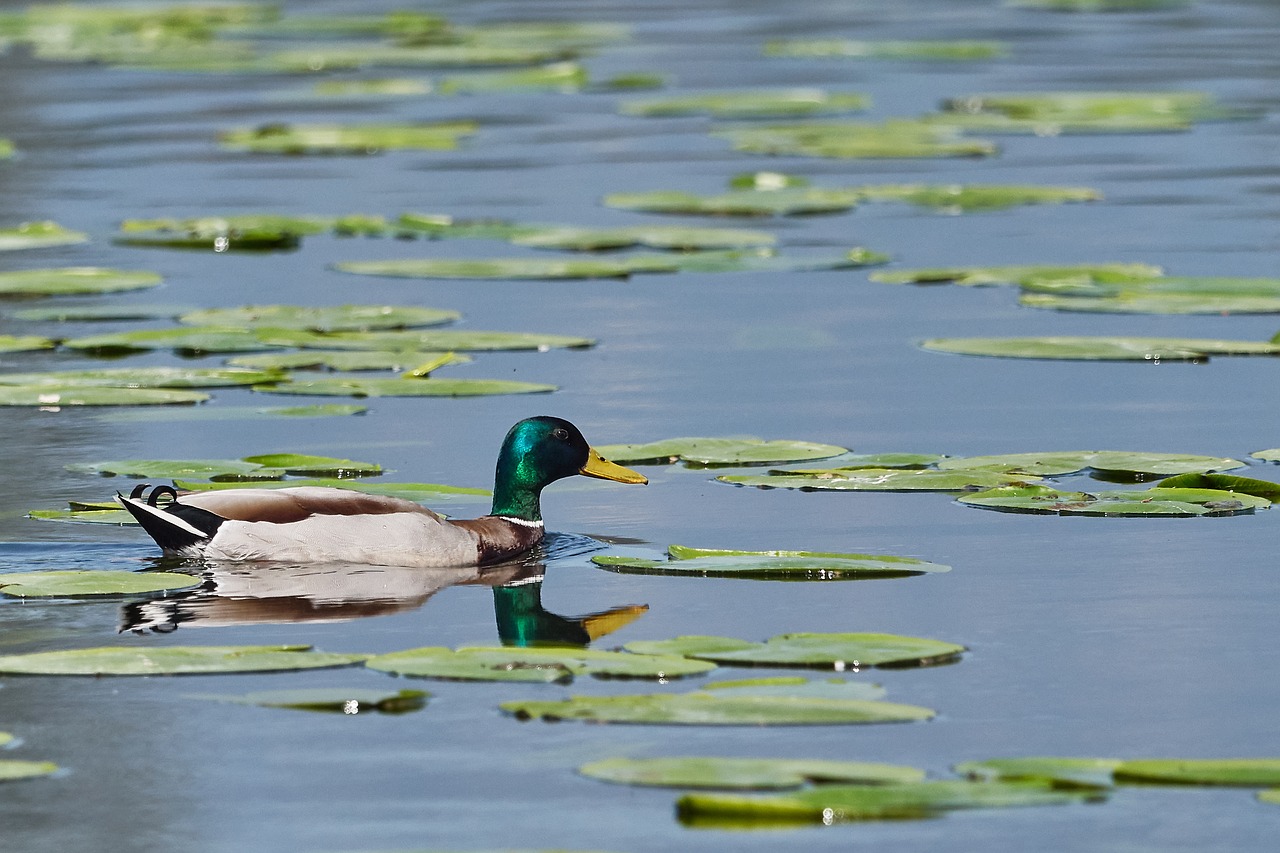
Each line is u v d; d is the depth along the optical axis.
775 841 8.85
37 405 17.39
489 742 9.95
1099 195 28.98
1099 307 20.98
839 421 17.39
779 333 21.08
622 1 58.44
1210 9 54.62
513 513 14.07
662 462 16.14
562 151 34.28
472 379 18.78
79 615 12.09
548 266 23.70
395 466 15.91
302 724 10.23
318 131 33.72
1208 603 12.24
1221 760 9.45
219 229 26.09
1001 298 23.05
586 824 9.02
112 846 8.81
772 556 13.23
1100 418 17.39
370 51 44.94
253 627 11.87
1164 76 41.38
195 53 44.59
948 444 16.56
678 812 9.01
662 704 9.96
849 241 26.55
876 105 38.56
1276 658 11.20
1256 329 21.23
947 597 12.42
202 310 21.41
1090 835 8.90
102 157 33.00
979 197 28.30
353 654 11.07
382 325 20.69
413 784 9.47
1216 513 14.30
